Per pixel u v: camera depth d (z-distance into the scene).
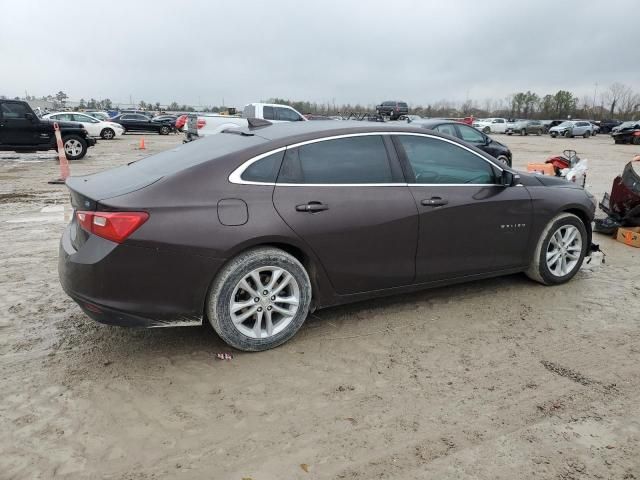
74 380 3.28
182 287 3.32
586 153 24.72
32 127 15.74
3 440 2.71
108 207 3.16
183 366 3.46
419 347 3.75
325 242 3.70
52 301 4.54
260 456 2.62
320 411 2.99
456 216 4.22
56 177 12.73
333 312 4.33
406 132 4.17
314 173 3.73
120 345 3.74
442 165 4.29
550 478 2.47
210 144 3.96
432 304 4.52
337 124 4.11
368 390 3.21
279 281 3.64
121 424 2.86
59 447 2.67
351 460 2.59
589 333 4.01
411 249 4.07
